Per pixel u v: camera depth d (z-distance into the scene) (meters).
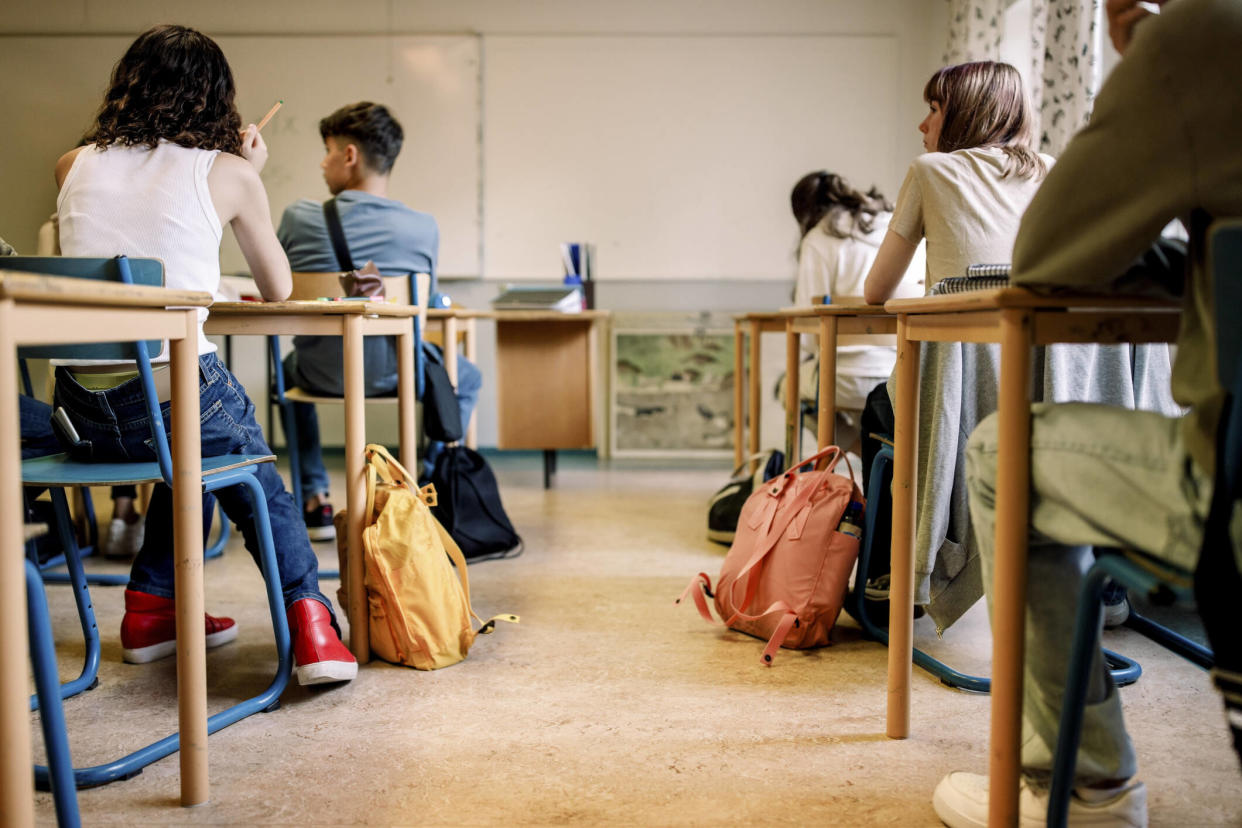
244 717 1.56
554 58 4.75
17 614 0.84
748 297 4.89
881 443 2.02
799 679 1.74
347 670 1.66
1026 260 0.96
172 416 1.21
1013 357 1.01
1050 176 0.95
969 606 1.73
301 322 1.77
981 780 1.22
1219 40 0.85
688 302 4.89
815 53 4.76
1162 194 0.87
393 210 2.90
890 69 4.76
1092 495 0.93
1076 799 1.08
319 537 2.94
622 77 4.77
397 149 2.96
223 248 4.62
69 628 2.05
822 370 1.98
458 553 1.89
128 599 1.83
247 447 1.65
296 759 1.41
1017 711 1.04
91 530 2.72
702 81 4.77
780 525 1.93
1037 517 1.02
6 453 0.83
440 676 1.77
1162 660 1.82
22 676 0.85
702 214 4.83
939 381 1.65
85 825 1.21
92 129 1.69
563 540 2.94
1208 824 1.21
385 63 4.73
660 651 1.90
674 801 1.28
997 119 1.83
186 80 1.65
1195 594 0.78
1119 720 1.07
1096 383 1.62
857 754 1.42
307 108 4.73
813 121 4.79
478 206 4.81
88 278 1.20
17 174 3.89
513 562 2.66
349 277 2.18
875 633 1.97
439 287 4.88
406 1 4.72
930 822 1.22
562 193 4.81
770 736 1.49
